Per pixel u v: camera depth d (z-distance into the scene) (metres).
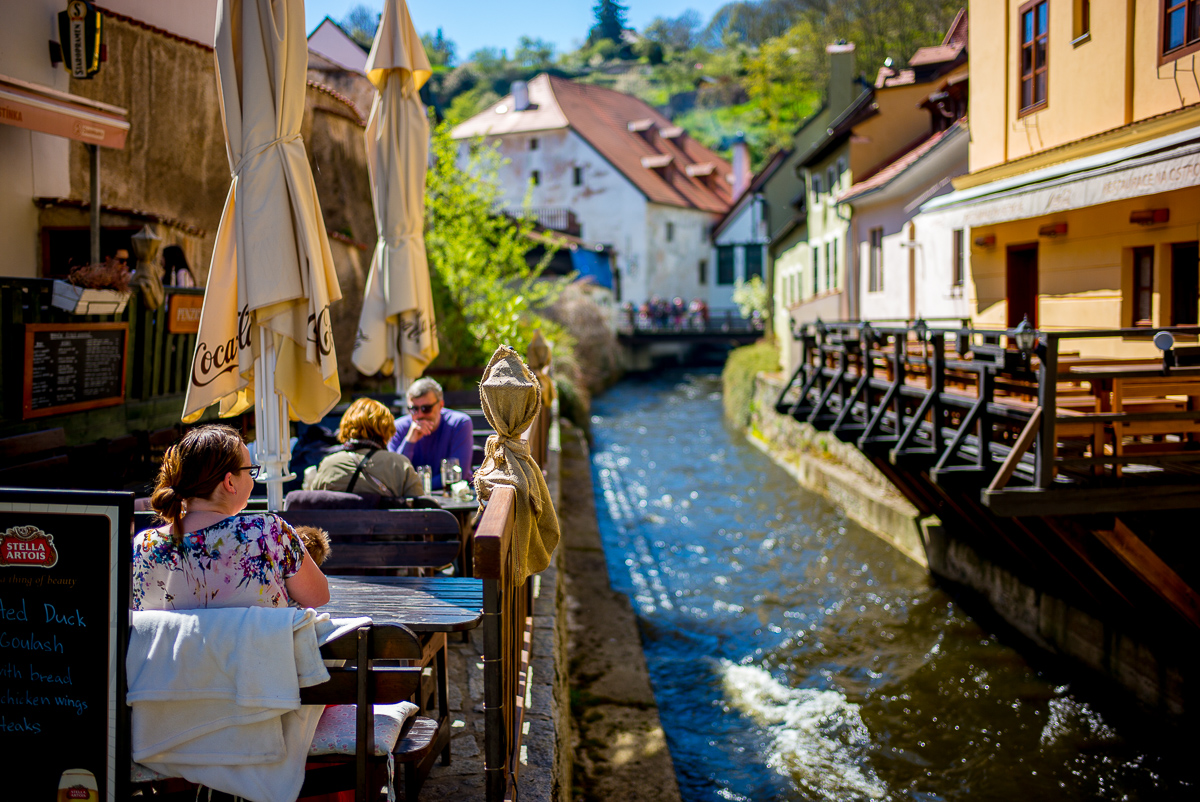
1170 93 7.92
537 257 39.41
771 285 34.97
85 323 6.14
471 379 14.48
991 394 7.14
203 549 2.69
